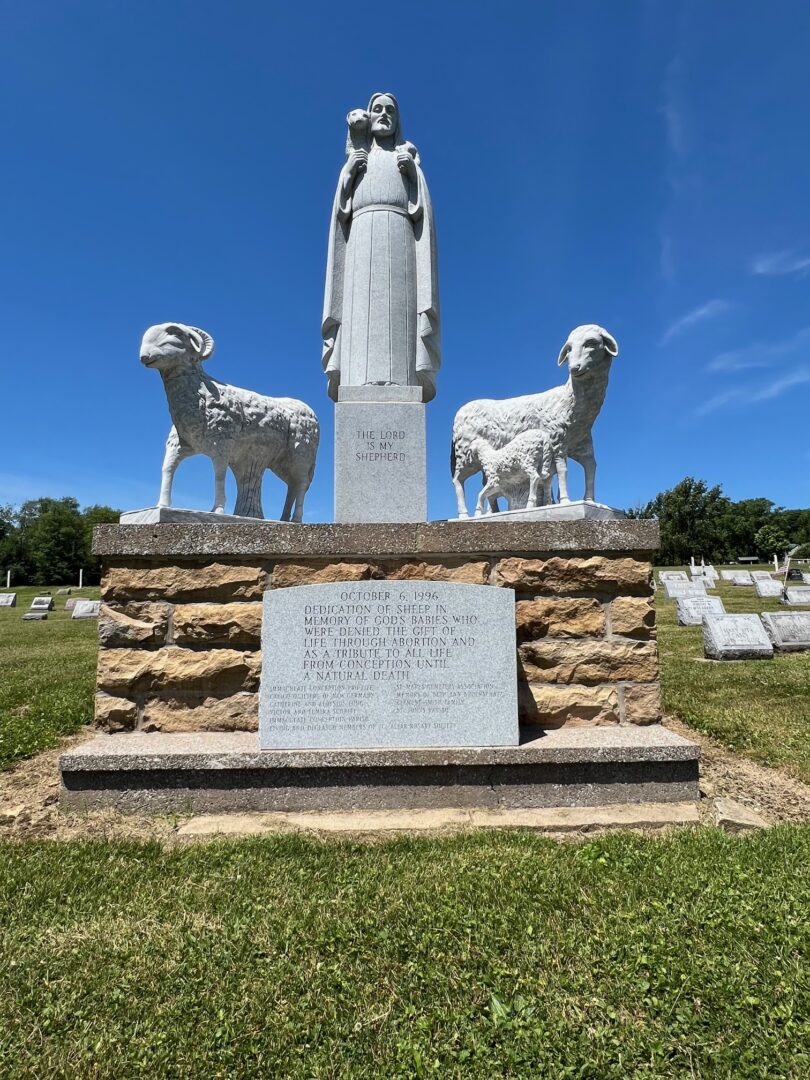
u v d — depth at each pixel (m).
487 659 4.40
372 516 5.63
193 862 3.49
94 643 15.45
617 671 4.76
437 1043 2.18
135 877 3.35
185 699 4.68
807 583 29.16
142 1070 2.07
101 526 4.69
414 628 4.41
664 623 17.27
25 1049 2.15
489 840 3.73
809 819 4.24
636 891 3.12
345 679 4.36
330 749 4.26
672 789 4.33
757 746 5.93
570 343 6.38
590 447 6.80
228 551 4.70
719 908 2.95
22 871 3.40
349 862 3.48
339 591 4.43
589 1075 2.04
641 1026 2.23
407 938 2.75
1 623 23.02
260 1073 2.06
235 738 4.51
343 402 5.76
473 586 4.47
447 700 4.36
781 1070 2.03
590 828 3.99
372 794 4.24
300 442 6.92
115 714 4.63
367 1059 2.12
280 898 3.12
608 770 4.31
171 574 4.74
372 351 6.16
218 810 4.20
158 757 4.16
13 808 4.38
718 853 3.55
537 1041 2.17
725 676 9.42
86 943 2.74
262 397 6.68
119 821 4.08
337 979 2.49
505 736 4.33
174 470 6.07
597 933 2.77
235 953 2.67
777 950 2.63
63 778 4.22
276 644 4.38
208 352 6.11
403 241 6.36
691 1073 2.04
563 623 4.77
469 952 2.66
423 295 6.33
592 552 4.82
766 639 11.40
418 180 6.43
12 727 6.59
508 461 6.97
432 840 3.74
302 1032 2.23
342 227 6.60
